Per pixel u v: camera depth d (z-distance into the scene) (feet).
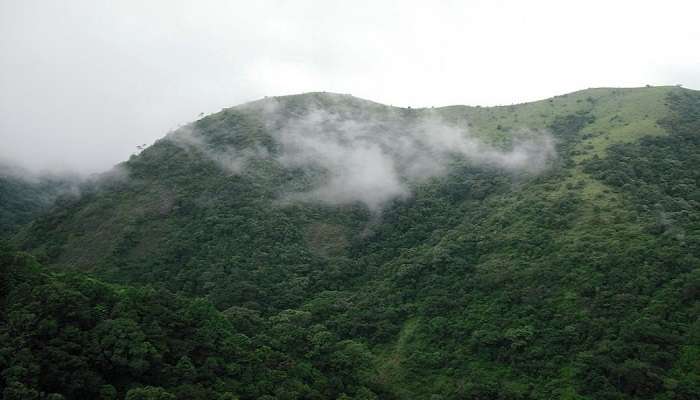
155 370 157.99
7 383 132.57
